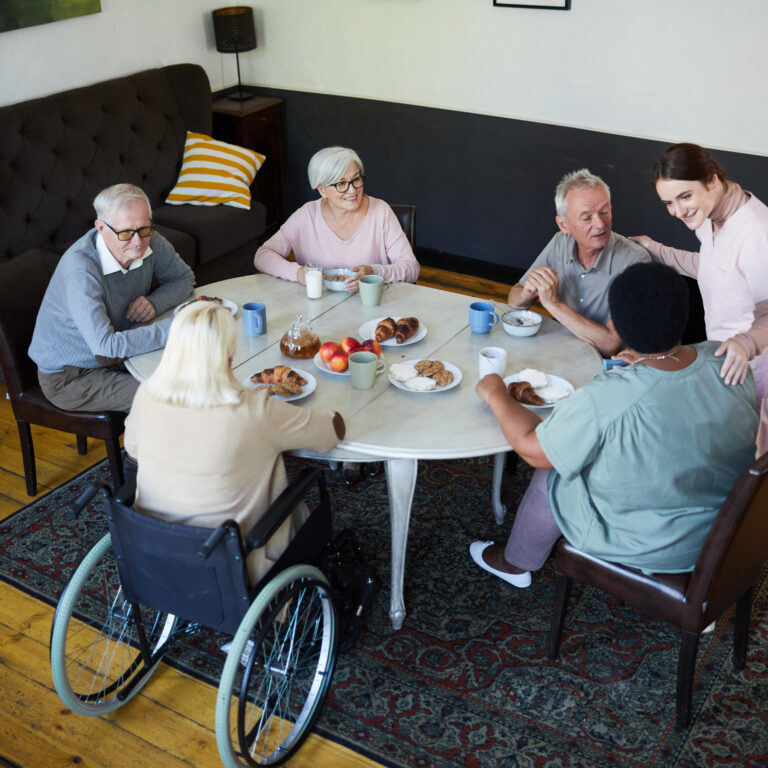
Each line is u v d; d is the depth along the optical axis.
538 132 4.06
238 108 4.49
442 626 2.25
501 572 2.37
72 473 2.90
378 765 1.88
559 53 3.87
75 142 3.63
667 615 1.82
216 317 1.65
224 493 1.72
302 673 2.10
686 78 3.62
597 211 2.31
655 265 1.65
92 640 2.22
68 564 2.48
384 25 4.25
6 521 2.65
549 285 2.34
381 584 2.39
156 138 3.98
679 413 1.66
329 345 2.20
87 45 3.88
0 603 2.34
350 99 4.52
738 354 1.72
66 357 2.44
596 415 1.68
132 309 2.47
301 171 4.91
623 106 3.82
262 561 1.81
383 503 2.74
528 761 1.88
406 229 3.01
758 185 3.61
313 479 1.85
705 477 1.73
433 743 1.93
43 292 2.65
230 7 4.50
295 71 4.65
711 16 3.45
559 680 2.08
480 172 4.32
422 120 4.36
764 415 2.24
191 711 2.03
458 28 4.06
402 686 2.07
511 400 1.91
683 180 2.10
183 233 3.77
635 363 1.70
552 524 2.13
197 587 1.74
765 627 2.23
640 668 2.12
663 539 1.78
